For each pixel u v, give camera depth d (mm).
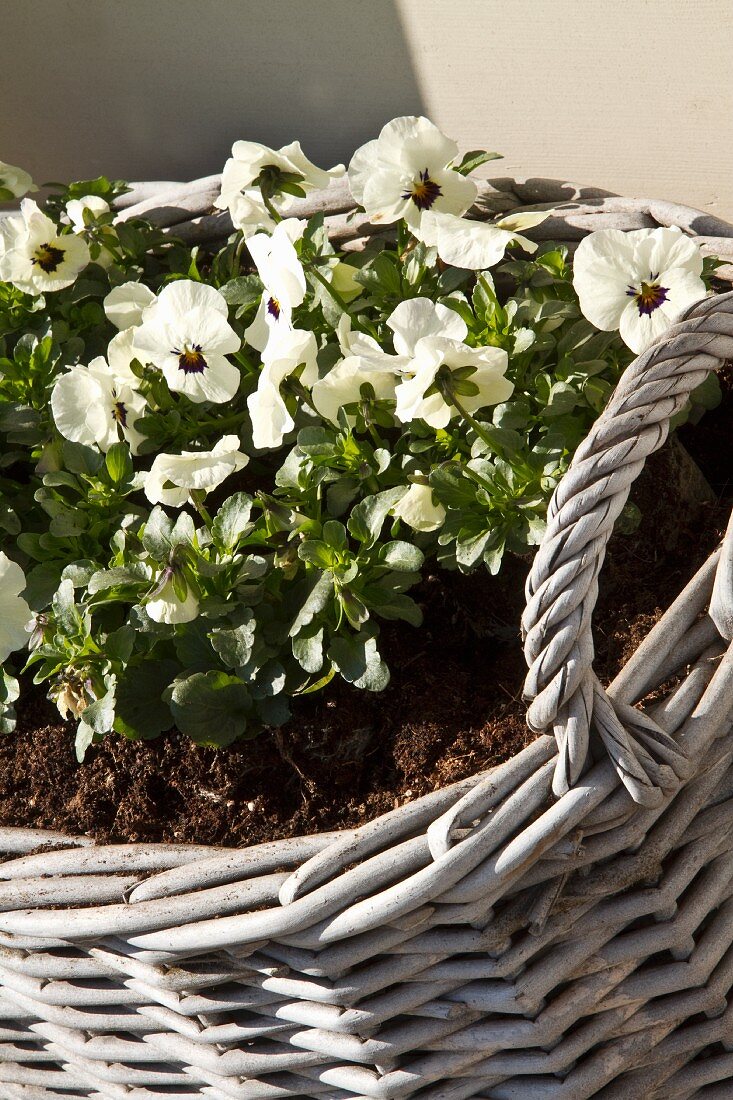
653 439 1319
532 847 1332
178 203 1565
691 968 1370
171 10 1604
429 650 1453
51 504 1465
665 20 1534
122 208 1602
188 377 1450
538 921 1348
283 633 1431
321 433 1446
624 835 1345
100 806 1433
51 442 1500
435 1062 1370
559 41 1556
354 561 1417
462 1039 1365
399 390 1405
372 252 1516
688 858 1362
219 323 1443
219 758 1429
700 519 1475
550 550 1318
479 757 1409
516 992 1354
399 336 1416
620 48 1548
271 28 1594
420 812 1358
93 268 1560
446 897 1343
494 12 1557
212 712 1418
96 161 1673
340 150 1624
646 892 1358
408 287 1484
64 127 1664
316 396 1428
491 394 1415
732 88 1543
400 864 1346
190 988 1382
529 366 1475
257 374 1503
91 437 1466
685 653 1362
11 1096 1469
